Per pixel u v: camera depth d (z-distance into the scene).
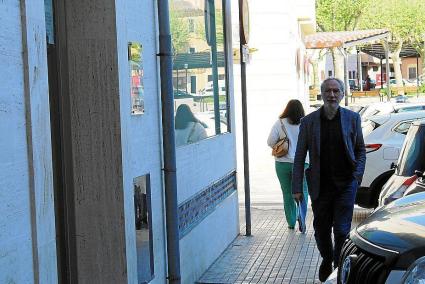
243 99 9.95
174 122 6.39
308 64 41.19
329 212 7.00
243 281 7.45
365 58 71.50
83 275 5.28
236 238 9.78
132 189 5.48
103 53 5.20
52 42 5.06
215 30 9.02
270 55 22.38
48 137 4.08
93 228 5.26
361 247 3.92
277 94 22.34
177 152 6.80
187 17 7.57
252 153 22.14
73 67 5.22
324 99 6.90
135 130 5.66
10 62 3.69
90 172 5.24
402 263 3.54
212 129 8.65
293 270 7.91
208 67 8.53
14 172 3.67
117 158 5.22
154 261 6.07
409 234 3.73
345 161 6.90
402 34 56.53
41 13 4.06
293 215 10.32
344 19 53.97
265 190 15.26
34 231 3.84
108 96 5.21
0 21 3.60
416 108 16.23
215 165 8.58
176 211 6.18
